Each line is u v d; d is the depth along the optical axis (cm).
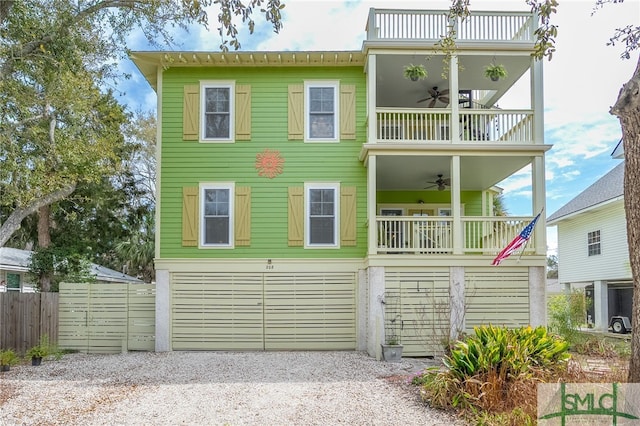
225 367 973
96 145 1162
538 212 1153
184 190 1244
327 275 1232
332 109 1273
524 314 1132
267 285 1230
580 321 1305
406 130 1248
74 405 691
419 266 1141
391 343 1075
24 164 1031
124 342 1244
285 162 1254
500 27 1198
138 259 2416
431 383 680
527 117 1188
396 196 1528
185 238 1233
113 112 1289
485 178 1398
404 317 1127
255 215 1245
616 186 1683
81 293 1263
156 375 897
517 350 661
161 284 1223
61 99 1057
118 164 1331
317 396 727
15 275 1734
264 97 1269
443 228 1198
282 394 741
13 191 1004
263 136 1259
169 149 1253
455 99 1186
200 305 1223
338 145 1260
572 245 2002
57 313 1252
